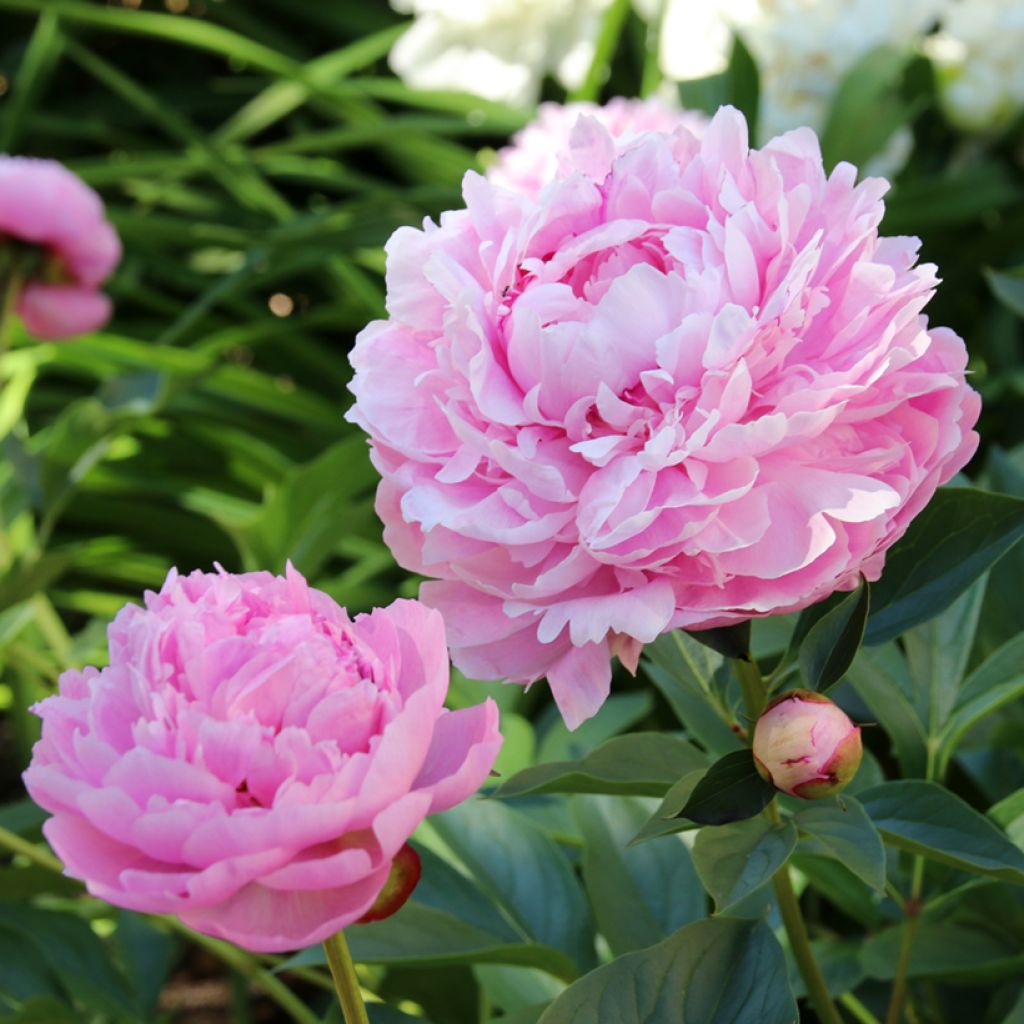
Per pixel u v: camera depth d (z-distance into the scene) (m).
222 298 2.05
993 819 0.84
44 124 2.29
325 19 2.46
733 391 0.70
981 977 0.87
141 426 1.93
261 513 1.19
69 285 1.33
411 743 0.65
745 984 0.73
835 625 0.73
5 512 1.62
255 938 0.65
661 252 0.73
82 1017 0.98
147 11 2.60
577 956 0.89
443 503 0.71
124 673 0.68
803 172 0.74
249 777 0.65
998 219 1.86
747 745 0.78
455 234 0.74
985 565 0.76
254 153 2.16
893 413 0.72
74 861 0.65
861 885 0.91
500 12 1.91
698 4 1.79
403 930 0.85
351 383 0.74
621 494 0.70
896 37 1.76
